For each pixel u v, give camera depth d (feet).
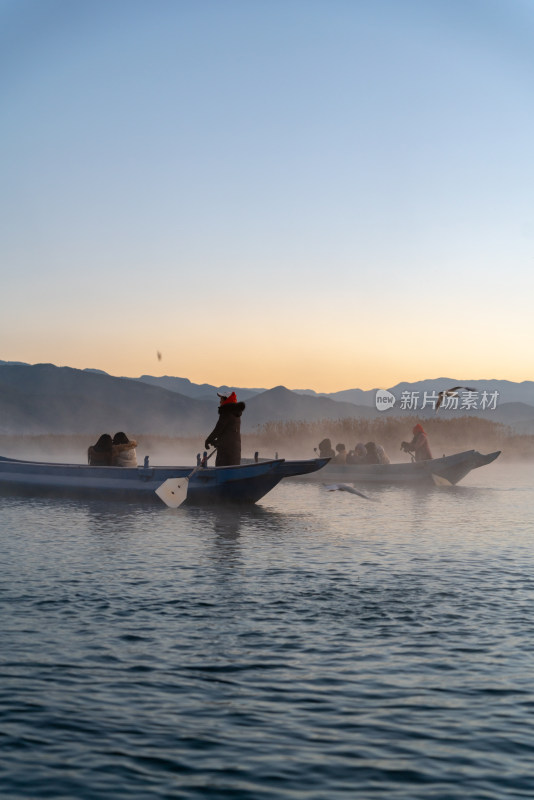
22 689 21.35
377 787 16.25
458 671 23.22
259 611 29.96
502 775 16.81
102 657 24.11
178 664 23.58
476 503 74.43
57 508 65.46
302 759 17.48
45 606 30.17
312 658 24.32
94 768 16.92
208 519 59.47
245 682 22.15
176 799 15.67
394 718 19.75
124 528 53.47
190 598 31.89
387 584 35.12
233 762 17.29
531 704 20.71
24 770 16.79
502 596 32.81
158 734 18.67
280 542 47.73
